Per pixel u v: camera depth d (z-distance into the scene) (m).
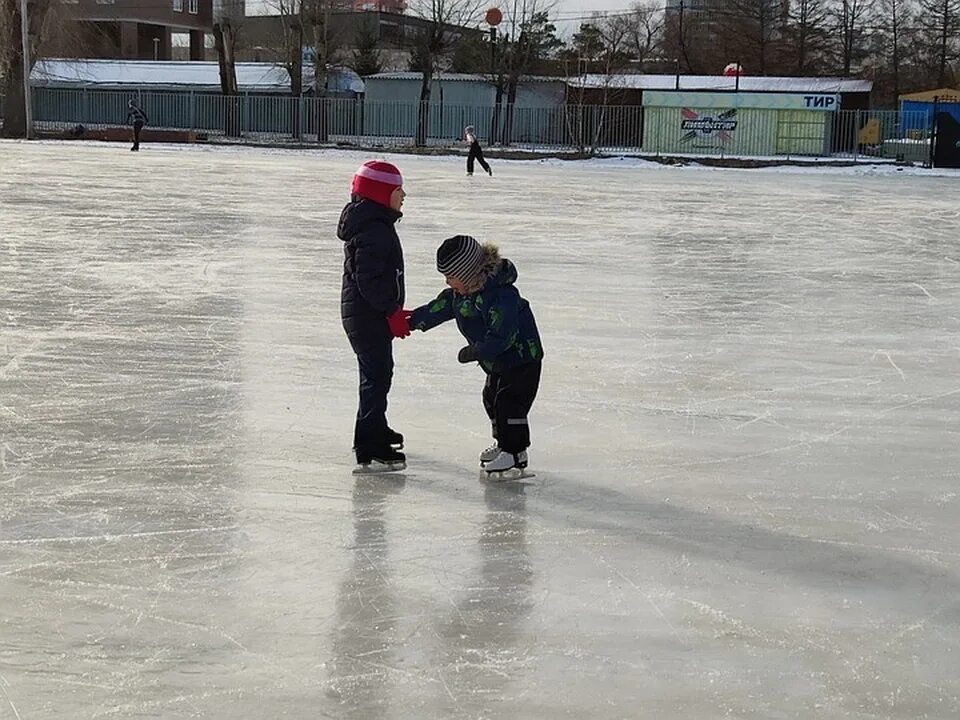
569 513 5.37
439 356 8.69
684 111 46.94
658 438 6.69
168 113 54.62
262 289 11.48
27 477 5.75
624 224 18.97
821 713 3.52
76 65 58.47
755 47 73.00
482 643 3.98
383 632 4.05
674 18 78.50
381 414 5.93
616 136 48.16
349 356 8.60
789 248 16.20
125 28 72.62
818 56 73.56
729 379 8.18
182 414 6.97
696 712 3.51
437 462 6.16
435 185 27.47
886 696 3.64
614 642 4.00
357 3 66.44
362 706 3.52
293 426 6.77
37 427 6.64
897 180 34.81
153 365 8.20
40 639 3.96
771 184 31.64
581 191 26.72
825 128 46.00
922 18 71.69
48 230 15.90
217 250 14.28
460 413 7.16
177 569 4.61
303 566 4.66
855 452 6.47
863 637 4.07
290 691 3.61
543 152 45.47
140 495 5.52
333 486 5.71
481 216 19.66
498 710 3.51
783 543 5.02
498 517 5.30
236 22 72.12
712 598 4.40
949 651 3.97
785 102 45.94
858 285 12.78
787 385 8.04
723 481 5.91
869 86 51.81
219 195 22.34
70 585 4.43
